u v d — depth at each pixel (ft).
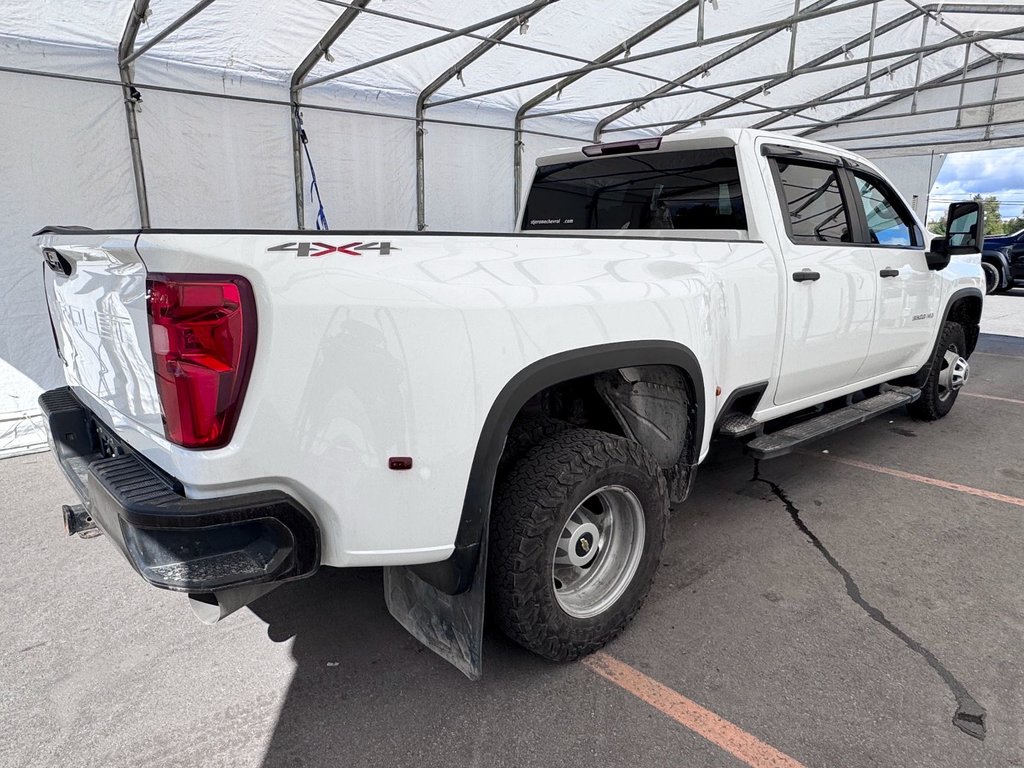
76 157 17.07
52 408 8.07
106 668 7.86
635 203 11.84
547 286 6.73
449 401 5.88
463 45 21.20
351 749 6.55
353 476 5.62
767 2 22.48
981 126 32.73
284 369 5.21
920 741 6.52
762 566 9.98
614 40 23.08
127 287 5.73
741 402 10.68
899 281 13.21
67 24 15.93
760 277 9.78
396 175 23.99
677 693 7.25
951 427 17.30
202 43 18.06
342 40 19.85
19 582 9.89
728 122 36.32
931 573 9.75
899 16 25.53
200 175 19.45
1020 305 45.70
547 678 7.55
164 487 5.65
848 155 12.34
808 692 7.23
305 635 8.50
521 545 6.82
